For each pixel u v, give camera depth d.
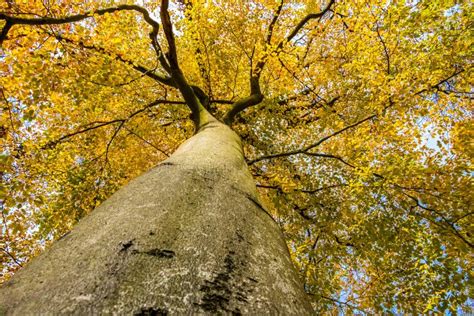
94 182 7.57
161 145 9.29
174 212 1.54
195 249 1.23
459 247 5.77
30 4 4.27
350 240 7.16
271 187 7.67
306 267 6.88
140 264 1.08
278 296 1.14
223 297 1.01
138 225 1.36
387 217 6.65
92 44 4.54
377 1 5.59
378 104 5.88
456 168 5.45
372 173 5.89
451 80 6.78
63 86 4.51
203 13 6.77
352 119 7.60
